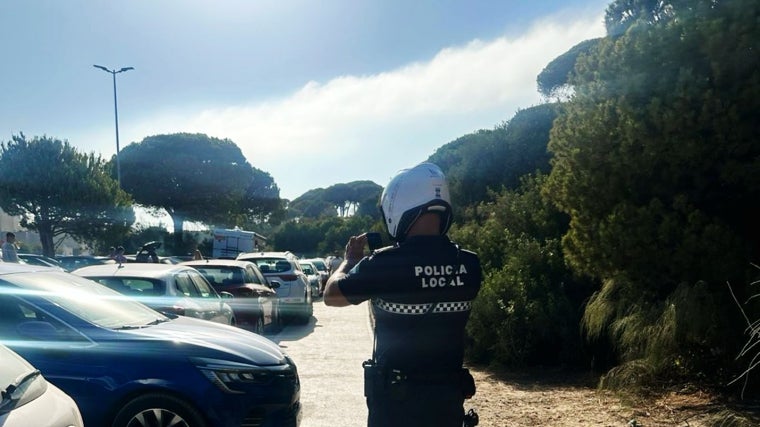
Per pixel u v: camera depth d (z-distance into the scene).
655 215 7.01
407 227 2.98
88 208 31.52
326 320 17.11
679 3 7.17
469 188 23.25
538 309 9.34
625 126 7.11
